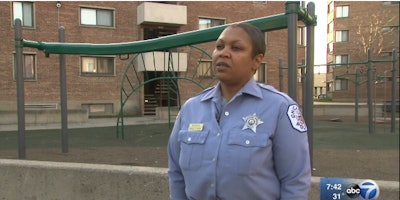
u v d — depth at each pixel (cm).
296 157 176
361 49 3928
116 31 2289
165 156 812
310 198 304
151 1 2348
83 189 375
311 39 511
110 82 2256
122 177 362
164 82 2361
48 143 1029
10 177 401
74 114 1703
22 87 671
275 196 178
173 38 626
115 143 1040
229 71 181
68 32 2175
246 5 2588
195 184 183
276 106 178
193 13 2448
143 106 2320
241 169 170
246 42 181
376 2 3906
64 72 829
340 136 1219
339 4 4038
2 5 2025
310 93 510
